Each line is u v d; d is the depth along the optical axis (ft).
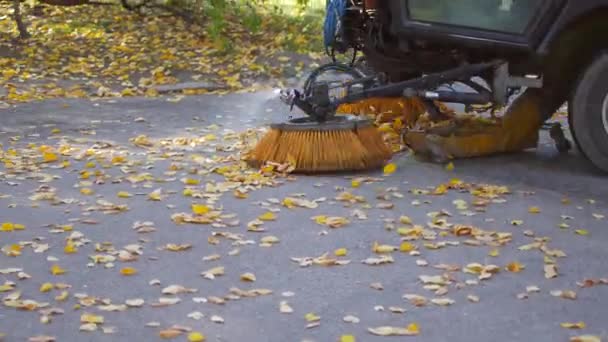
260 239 21.16
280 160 26.94
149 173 27.20
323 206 23.70
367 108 32.71
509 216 22.97
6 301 17.47
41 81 43.47
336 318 16.87
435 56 29.12
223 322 16.70
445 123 30.42
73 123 35.45
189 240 21.12
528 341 15.96
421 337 16.10
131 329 16.40
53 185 25.96
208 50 48.08
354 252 20.33
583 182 26.30
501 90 27.91
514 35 26.81
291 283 18.57
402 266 19.47
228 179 26.20
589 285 18.38
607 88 26.58
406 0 27.84
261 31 51.34
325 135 26.78
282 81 44.55
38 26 51.11
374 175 26.86
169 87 42.98
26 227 22.02
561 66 27.63
